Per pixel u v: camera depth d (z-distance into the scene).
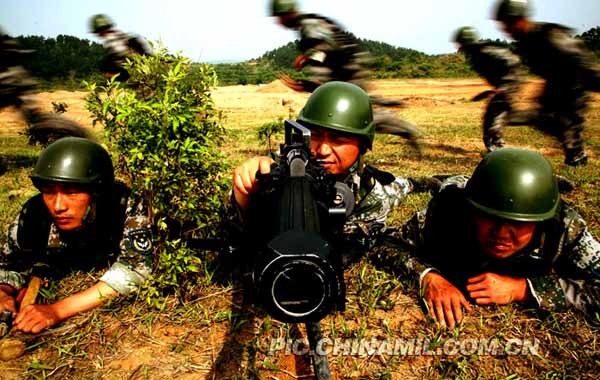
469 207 3.03
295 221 1.73
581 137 8.27
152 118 3.05
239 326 3.13
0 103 6.93
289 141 2.95
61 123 6.82
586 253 3.14
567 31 7.34
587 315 3.16
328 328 3.14
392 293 3.54
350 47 7.55
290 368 2.79
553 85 7.68
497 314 3.22
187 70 3.36
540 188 2.85
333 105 3.42
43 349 2.93
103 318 3.19
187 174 3.25
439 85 40.50
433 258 3.62
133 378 2.71
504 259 3.31
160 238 3.25
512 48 7.81
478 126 16.48
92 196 3.20
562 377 2.71
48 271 3.58
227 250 3.02
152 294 3.20
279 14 7.50
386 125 7.84
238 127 16.39
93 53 43.81
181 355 2.90
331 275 1.51
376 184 3.95
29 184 7.75
